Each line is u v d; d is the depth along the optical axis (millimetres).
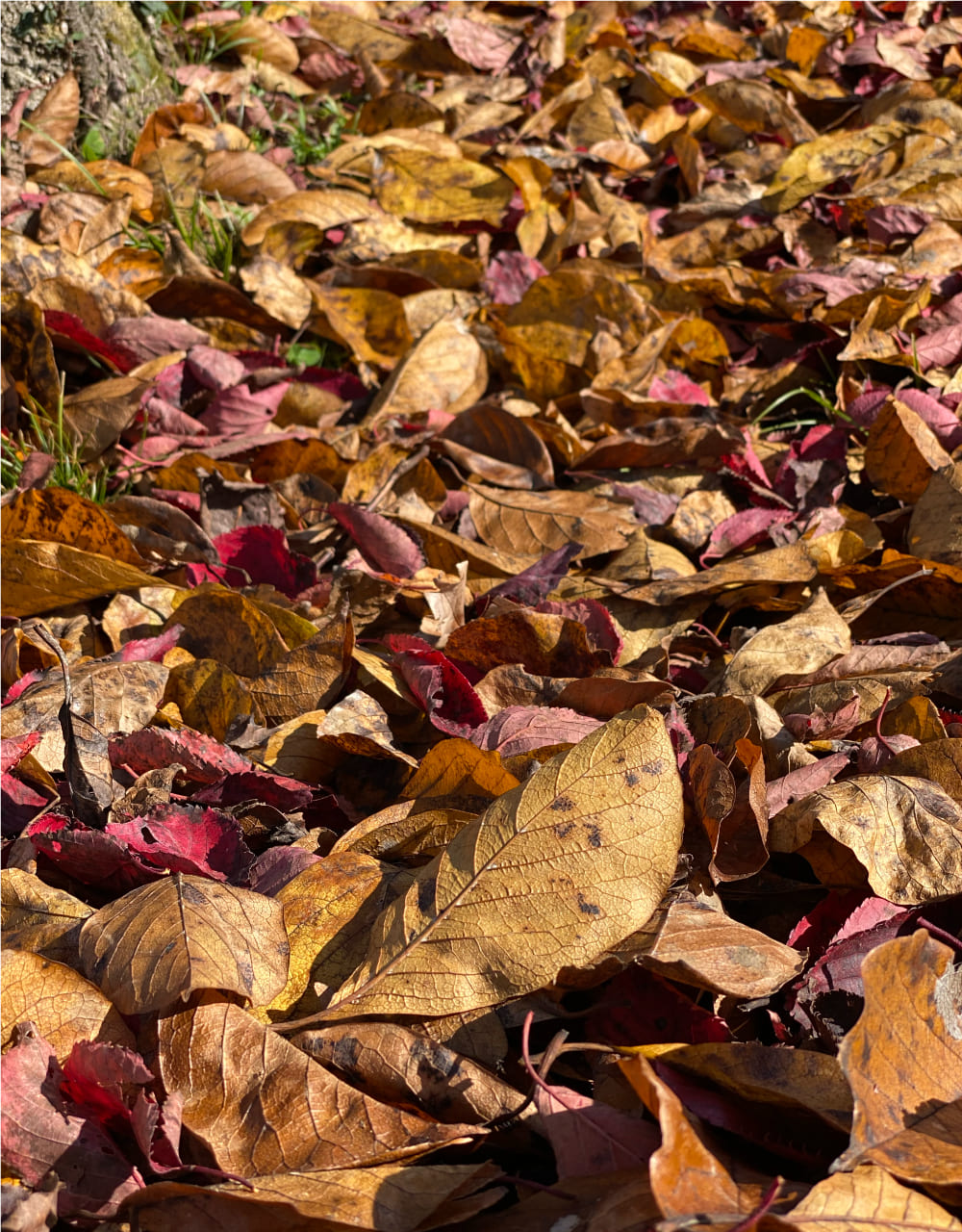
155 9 1604
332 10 1937
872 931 729
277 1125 659
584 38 1990
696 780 752
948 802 748
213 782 792
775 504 1041
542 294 1291
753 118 1667
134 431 1077
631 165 1693
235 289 1251
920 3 2016
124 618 912
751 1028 715
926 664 853
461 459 1053
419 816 745
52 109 1413
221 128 1543
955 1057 662
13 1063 663
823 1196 614
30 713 808
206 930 688
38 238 1255
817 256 1458
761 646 853
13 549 893
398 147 1557
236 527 968
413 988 688
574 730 794
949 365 1233
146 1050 677
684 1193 610
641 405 1106
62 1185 650
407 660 827
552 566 938
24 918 717
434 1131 653
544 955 686
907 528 971
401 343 1253
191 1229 639
